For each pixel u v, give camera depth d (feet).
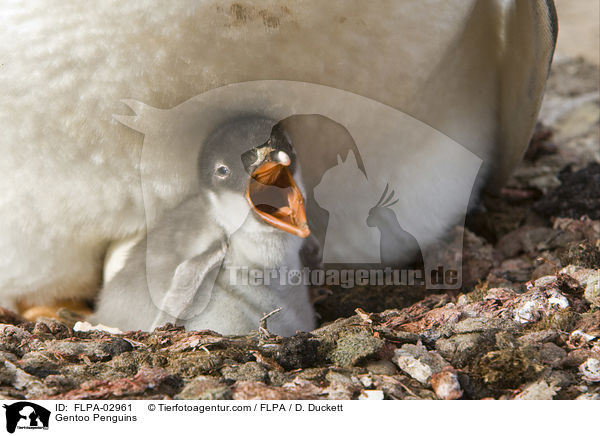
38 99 20.92
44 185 22.29
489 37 24.95
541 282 21.91
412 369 18.13
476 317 20.80
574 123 38.55
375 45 22.31
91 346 19.70
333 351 18.94
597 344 18.66
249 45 21.11
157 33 20.29
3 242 23.17
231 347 19.49
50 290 24.98
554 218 29.55
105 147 22.04
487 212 30.89
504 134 27.53
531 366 17.79
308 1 20.57
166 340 20.43
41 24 20.20
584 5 52.44
